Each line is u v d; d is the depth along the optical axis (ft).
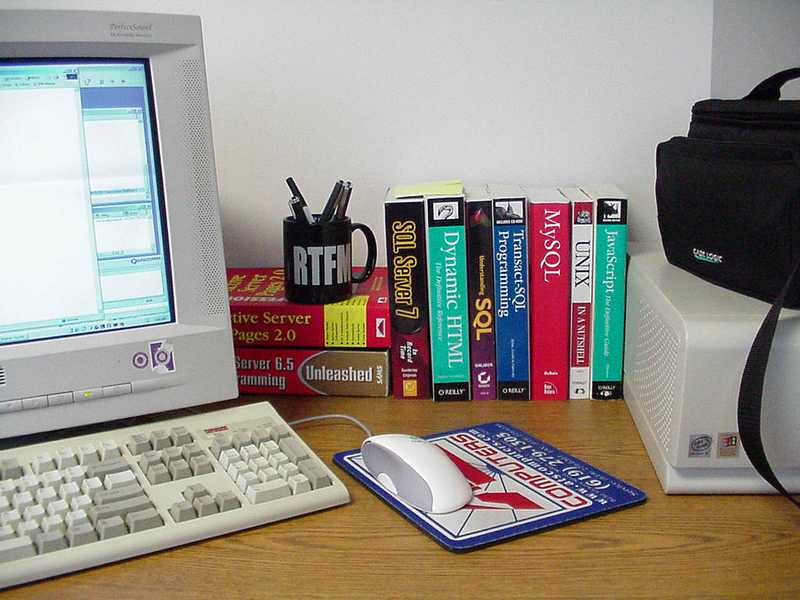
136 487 2.45
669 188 3.15
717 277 2.94
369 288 3.69
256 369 3.49
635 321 3.21
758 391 2.43
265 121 3.90
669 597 2.10
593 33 3.75
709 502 2.58
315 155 3.92
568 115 3.83
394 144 3.89
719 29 3.73
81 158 2.73
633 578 2.18
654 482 2.71
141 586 2.18
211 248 2.91
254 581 2.19
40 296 2.73
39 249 2.71
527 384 3.44
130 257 2.83
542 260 3.35
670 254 3.26
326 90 3.86
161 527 2.34
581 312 3.39
